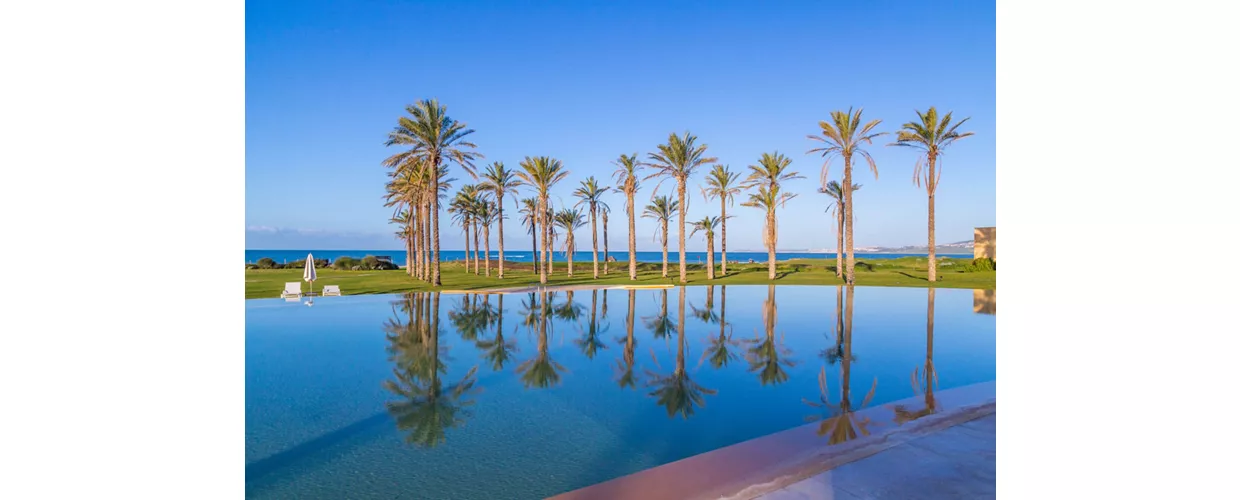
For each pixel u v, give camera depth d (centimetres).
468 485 446
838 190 3453
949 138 2734
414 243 4181
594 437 562
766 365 912
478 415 638
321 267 5000
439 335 1241
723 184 3556
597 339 1182
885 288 2642
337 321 1466
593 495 410
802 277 3566
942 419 582
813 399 704
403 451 521
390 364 926
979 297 2175
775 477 432
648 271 4734
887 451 484
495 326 1388
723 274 3959
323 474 466
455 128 2692
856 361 941
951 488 404
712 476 437
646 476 442
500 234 3853
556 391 748
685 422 611
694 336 1221
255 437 561
